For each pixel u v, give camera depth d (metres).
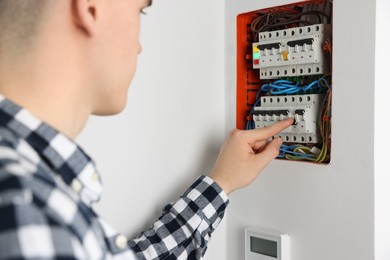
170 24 1.20
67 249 0.35
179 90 1.23
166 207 1.12
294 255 1.18
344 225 1.08
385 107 1.05
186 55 1.24
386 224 1.07
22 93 0.47
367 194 1.04
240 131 1.14
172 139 1.22
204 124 1.29
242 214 1.29
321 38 1.14
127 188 1.14
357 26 1.04
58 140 0.47
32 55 0.47
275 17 1.26
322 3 1.18
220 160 1.13
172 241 1.06
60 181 0.47
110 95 0.56
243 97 1.32
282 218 1.21
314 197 1.14
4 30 0.47
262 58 1.24
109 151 1.10
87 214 0.44
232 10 1.30
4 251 0.33
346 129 1.07
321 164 1.13
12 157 0.40
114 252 0.49
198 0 1.26
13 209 0.34
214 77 1.31
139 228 1.16
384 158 1.06
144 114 1.16
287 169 1.19
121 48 0.55
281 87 1.24
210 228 1.09
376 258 1.04
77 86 0.51
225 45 1.32
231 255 1.33
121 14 0.54
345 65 1.07
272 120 1.22
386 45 1.05
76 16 0.49
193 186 1.11
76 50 0.50
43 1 0.47
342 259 1.09
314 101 1.16
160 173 1.20
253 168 1.11
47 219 0.36
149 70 1.17
